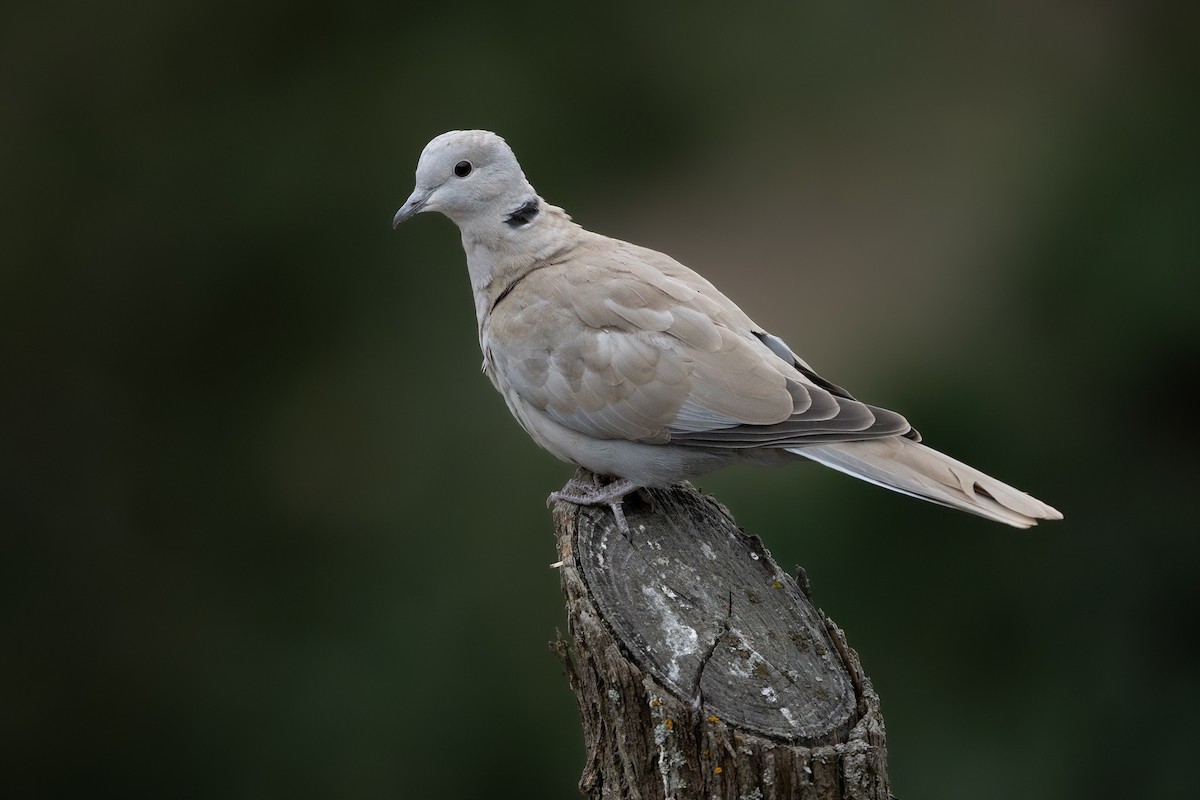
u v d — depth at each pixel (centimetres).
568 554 704
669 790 592
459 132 885
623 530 731
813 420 750
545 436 830
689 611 655
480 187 869
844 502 1298
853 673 626
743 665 620
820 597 1284
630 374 787
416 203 877
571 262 850
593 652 627
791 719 595
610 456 797
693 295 809
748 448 773
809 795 575
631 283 814
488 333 848
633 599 663
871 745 586
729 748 578
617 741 615
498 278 877
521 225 876
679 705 591
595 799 632
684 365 780
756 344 795
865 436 740
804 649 636
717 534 727
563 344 806
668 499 778
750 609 661
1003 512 689
